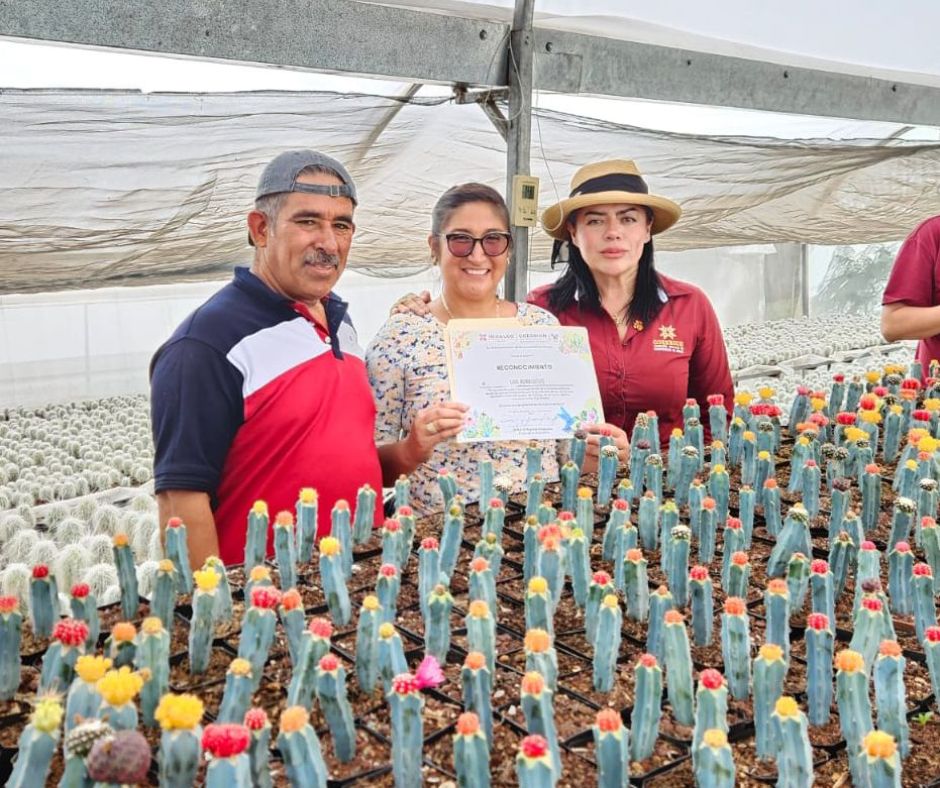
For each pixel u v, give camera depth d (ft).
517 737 5.29
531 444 9.66
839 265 48.78
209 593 5.95
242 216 16.15
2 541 15.69
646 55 14.49
